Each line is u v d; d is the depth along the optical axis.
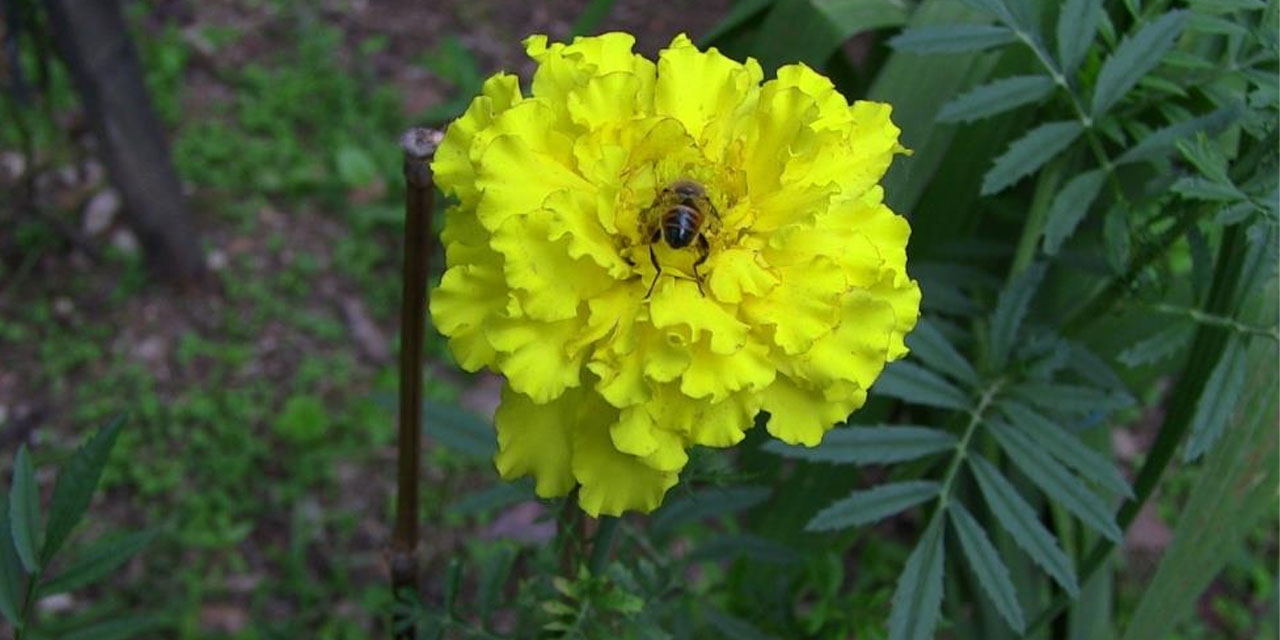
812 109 0.18
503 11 0.59
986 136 0.27
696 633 0.30
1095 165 0.27
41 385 0.44
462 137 0.18
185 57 0.54
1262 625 0.42
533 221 0.16
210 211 0.49
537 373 0.17
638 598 0.21
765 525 0.30
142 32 0.52
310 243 0.49
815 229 0.17
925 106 0.26
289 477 0.43
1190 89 0.24
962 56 0.26
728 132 0.18
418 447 0.23
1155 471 0.24
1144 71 0.22
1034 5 0.23
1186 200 0.22
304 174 0.50
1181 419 0.23
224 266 0.48
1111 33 0.23
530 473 0.18
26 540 0.20
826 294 0.17
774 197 0.18
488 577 0.24
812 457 0.23
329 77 0.54
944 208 0.28
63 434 0.42
